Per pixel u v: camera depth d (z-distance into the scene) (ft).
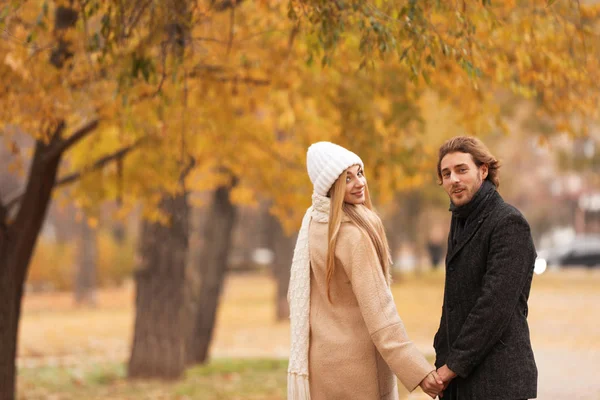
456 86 34.45
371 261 18.03
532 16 30.81
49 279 172.24
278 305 108.37
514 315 17.54
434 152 45.83
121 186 43.52
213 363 63.10
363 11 23.26
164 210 44.11
